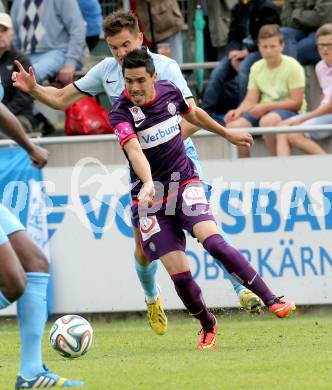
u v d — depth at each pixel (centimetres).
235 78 3822
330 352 2080
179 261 2159
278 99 3481
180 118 2219
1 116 1672
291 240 2897
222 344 2333
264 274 2906
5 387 1747
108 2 4478
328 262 2894
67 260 2952
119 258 2942
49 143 3009
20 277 1588
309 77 3722
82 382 1711
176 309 2973
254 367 1866
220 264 2362
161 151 2142
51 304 2961
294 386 1647
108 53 4309
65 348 2075
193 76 4150
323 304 2930
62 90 2442
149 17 3903
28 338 1675
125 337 2586
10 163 2947
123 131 2100
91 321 3038
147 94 2108
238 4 3831
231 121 3506
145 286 2405
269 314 3014
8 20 3453
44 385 1669
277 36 3453
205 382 1708
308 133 2984
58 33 3772
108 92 2398
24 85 2416
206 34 4284
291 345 2255
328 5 3662
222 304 2911
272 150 3016
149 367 1927
